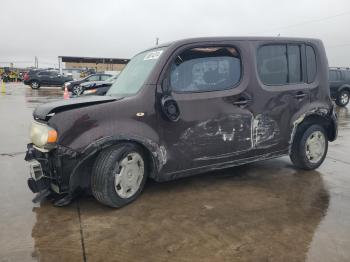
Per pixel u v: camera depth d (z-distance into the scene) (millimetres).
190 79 4285
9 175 5215
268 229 3441
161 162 4105
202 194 4367
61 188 3762
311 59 5238
